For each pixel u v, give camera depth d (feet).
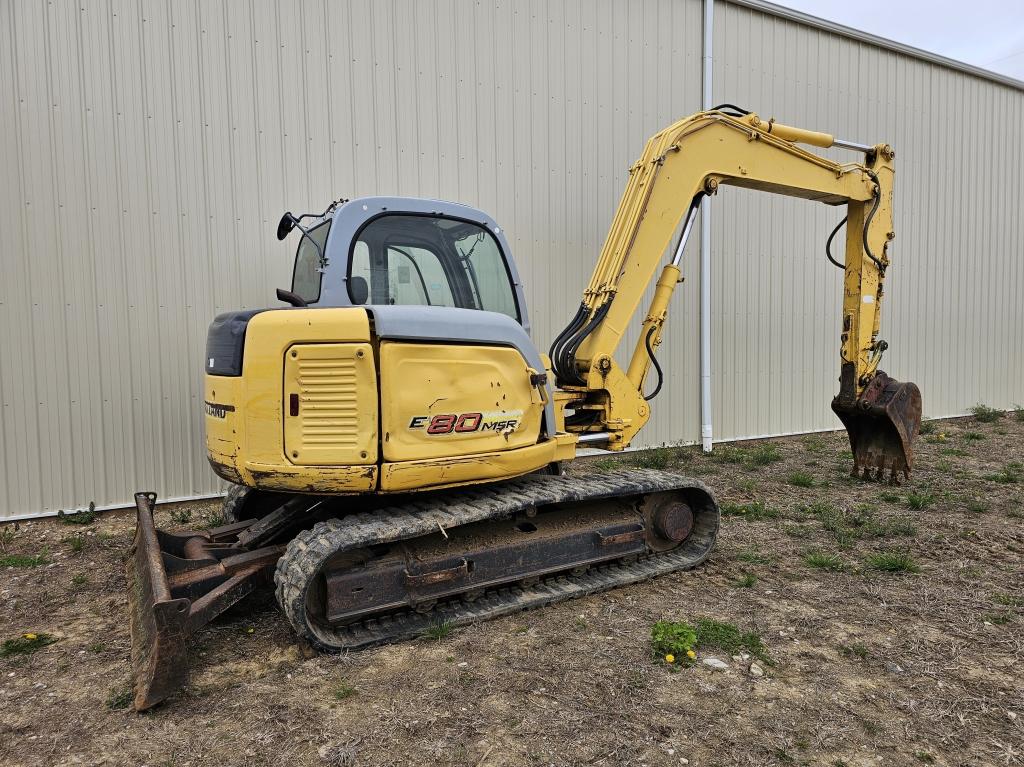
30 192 17.87
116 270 18.76
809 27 29.84
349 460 10.80
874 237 19.86
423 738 8.43
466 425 11.75
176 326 19.47
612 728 8.61
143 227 18.97
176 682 9.27
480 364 11.89
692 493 14.85
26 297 17.95
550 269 24.64
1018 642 10.93
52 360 18.28
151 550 11.35
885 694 9.41
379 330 10.82
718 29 27.43
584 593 12.79
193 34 19.19
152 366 19.27
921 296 34.94
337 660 10.47
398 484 11.05
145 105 18.80
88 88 18.22
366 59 21.22
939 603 12.49
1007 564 14.53
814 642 10.98
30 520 18.22
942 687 9.58
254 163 20.03
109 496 18.99
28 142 17.78
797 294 30.40
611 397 15.78
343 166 21.09
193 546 12.86
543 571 12.67
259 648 11.06
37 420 18.20
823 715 8.89
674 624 11.19
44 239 18.04
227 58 19.58
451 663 10.34
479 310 12.37
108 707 9.35
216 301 19.86
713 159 16.92
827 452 27.27
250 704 9.32
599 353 15.60
